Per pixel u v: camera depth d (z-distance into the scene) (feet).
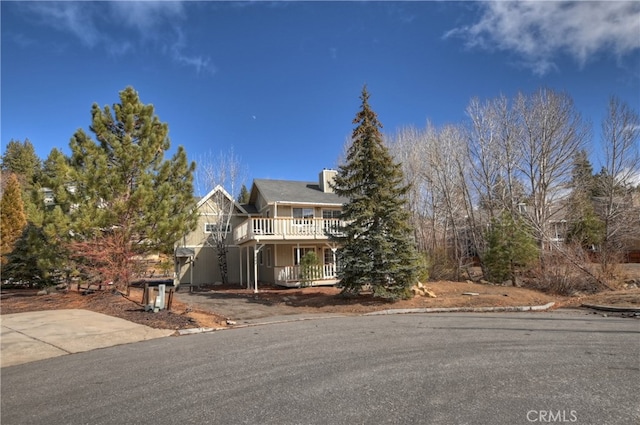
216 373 18.13
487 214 91.40
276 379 16.87
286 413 12.98
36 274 65.57
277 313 40.09
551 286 55.11
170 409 13.71
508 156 88.53
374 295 44.93
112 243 44.21
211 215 86.33
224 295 58.29
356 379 16.53
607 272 56.90
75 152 47.03
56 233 43.91
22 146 172.55
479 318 33.96
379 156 46.75
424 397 14.11
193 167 53.62
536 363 18.51
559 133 83.10
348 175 48.85
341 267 48.21
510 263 63.26
